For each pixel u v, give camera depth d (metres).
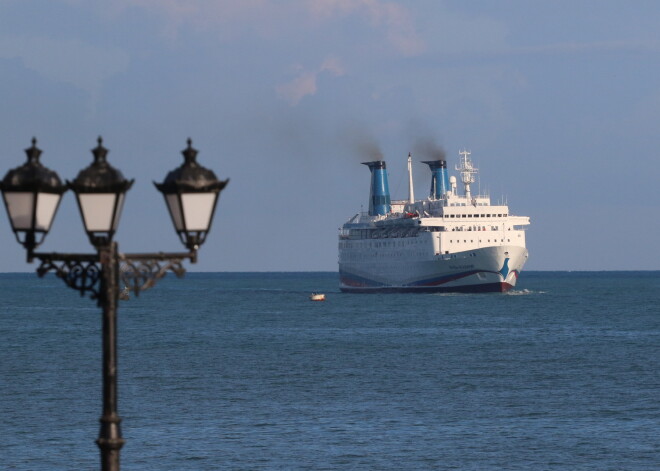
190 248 50.62
